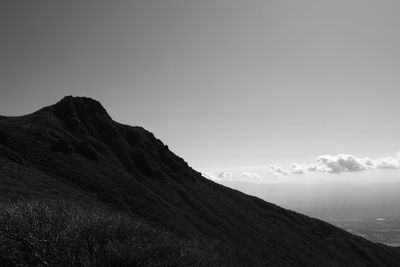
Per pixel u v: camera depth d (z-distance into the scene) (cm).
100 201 4925
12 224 1254
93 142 7975
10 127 6856
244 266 3191
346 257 8806
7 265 1101
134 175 7606
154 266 1277
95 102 9831
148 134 10425
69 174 5709
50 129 7319
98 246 1250
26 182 3797
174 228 5000
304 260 6862
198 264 1445
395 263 9900
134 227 1501
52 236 1216
